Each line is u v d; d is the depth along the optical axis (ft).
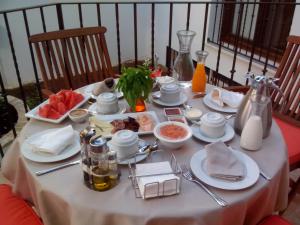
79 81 7.45
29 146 4.08
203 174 3.56
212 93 5.40
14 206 4.38
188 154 3.97
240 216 3.36
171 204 3.18
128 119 4.50
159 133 4.10
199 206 3.16
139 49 18.29
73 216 3.21
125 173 3.62
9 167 4.43
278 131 4.56
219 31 12.56
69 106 4.99
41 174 3.62
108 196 3.27
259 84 4.11
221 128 4.21
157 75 5.83
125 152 3.73
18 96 15.30
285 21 10.57
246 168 3.69
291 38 6.51
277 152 4.07
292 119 6.36
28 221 4.15
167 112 4.90
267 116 4.19
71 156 3.90
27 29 7.36
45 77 6.88
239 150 4.09
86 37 7.37
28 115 4.79
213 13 12.74
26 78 15.76
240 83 12.33
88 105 5.24
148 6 17.20
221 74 13.28
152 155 3.92
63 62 7.14
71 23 15.79
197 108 5.12
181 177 3.54
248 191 3.40
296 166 5.58
